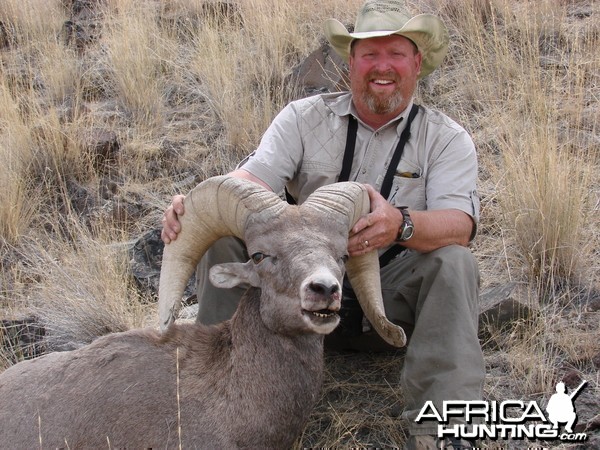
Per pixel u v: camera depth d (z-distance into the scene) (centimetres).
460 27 477
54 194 417
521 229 328
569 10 492
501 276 327
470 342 249
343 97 284
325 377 288
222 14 550
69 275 350
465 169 274
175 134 454
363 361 294
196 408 228
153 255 366
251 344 232
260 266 229
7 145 428
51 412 232
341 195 237
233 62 484
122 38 502
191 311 327
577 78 408
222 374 231
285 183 281
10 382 241
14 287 356
